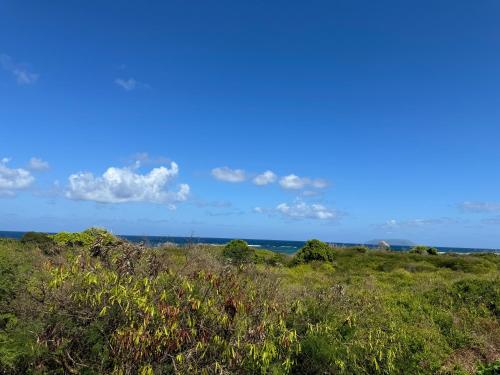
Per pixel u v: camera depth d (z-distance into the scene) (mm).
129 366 4242
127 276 4617
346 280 15266
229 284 5105
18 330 4508
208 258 5824
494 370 7062
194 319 4543
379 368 5910
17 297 5199
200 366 4496
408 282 14602
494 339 8609
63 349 4387
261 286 5770
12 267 6254
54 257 5926
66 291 4566
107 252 4828
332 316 6223
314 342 5383
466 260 26375
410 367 6496
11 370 4305
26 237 17062
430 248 35625
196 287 4949
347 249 31656
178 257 5566
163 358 4328
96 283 4414
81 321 4520
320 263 23344
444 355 7691
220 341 4543
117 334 4270
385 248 38094
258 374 4797
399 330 7551
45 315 4582
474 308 9977
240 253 19359
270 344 4715
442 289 11281
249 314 4957
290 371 5266
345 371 5543
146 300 4371
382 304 9195
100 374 4238
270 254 25562
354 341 5965
